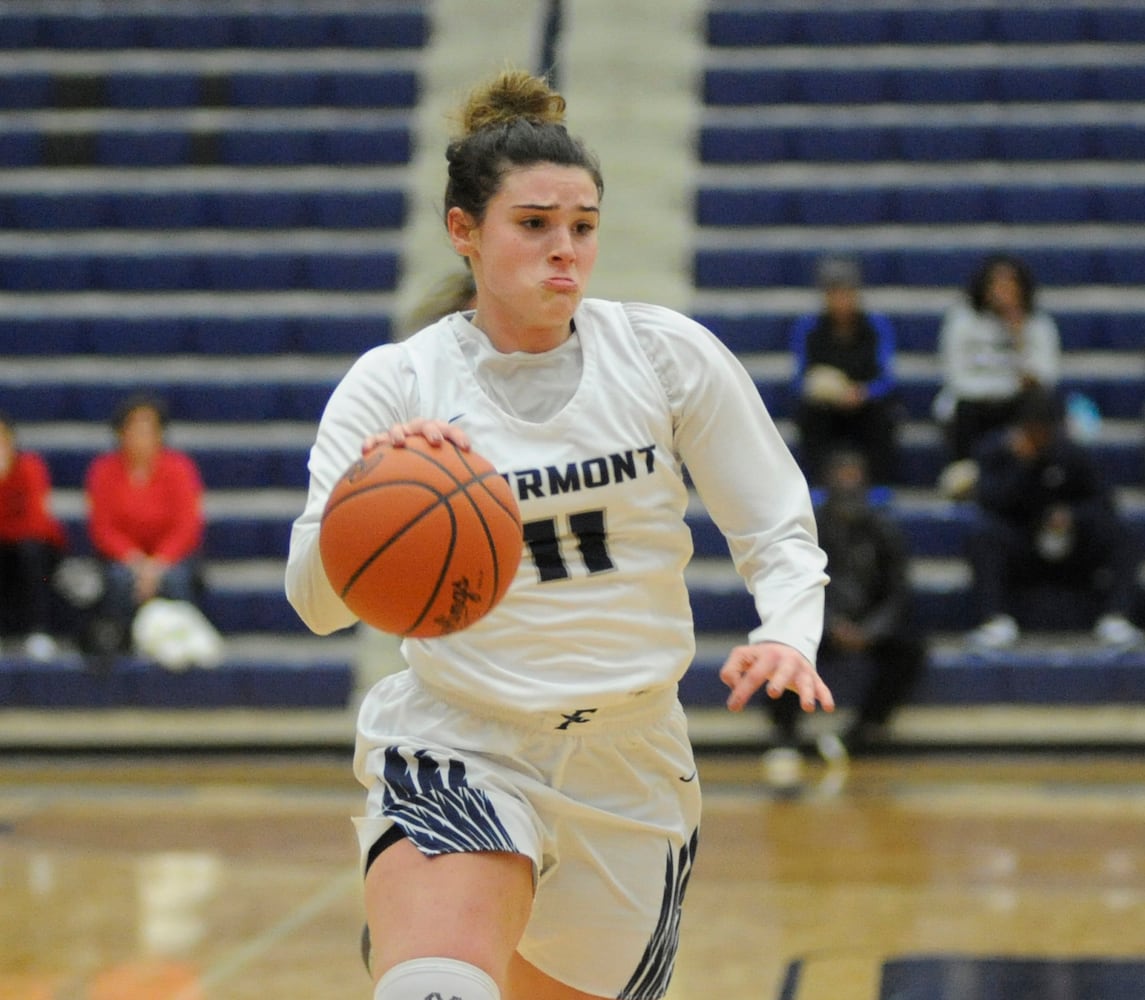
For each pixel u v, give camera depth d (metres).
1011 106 36.38
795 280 32.44
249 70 37.91
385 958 6.81
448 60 37.72
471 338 7.80
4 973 14.08
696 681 24.34
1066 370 30.41
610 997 7.86
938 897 16.39
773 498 7.79
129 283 33.59
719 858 18.19
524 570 7.49
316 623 7.57
